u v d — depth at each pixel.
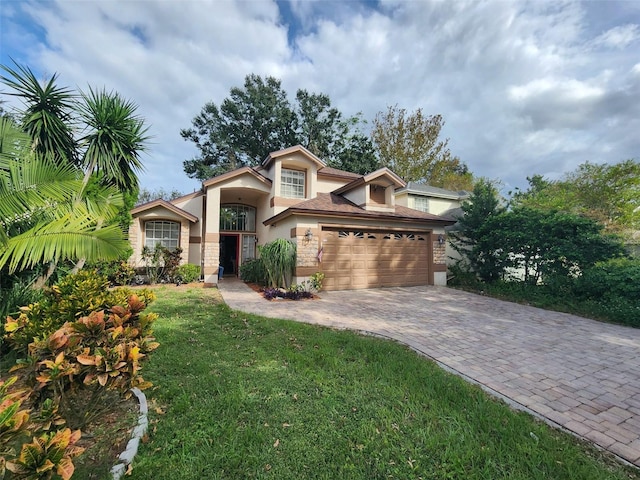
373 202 14.28
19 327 4.00
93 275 5.36
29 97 7.55
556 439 3.15
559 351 5.83
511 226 13.27
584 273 10.48
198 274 15.30
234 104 31.80
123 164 9.19
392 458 2.79
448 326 7.41
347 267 12.86
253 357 5.11
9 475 1.83
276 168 15.92
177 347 5.50
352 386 4.13
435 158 30.64
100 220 6.62
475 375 4.67
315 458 2.76
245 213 18.89
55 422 2.45
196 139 32.69
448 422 3.36
